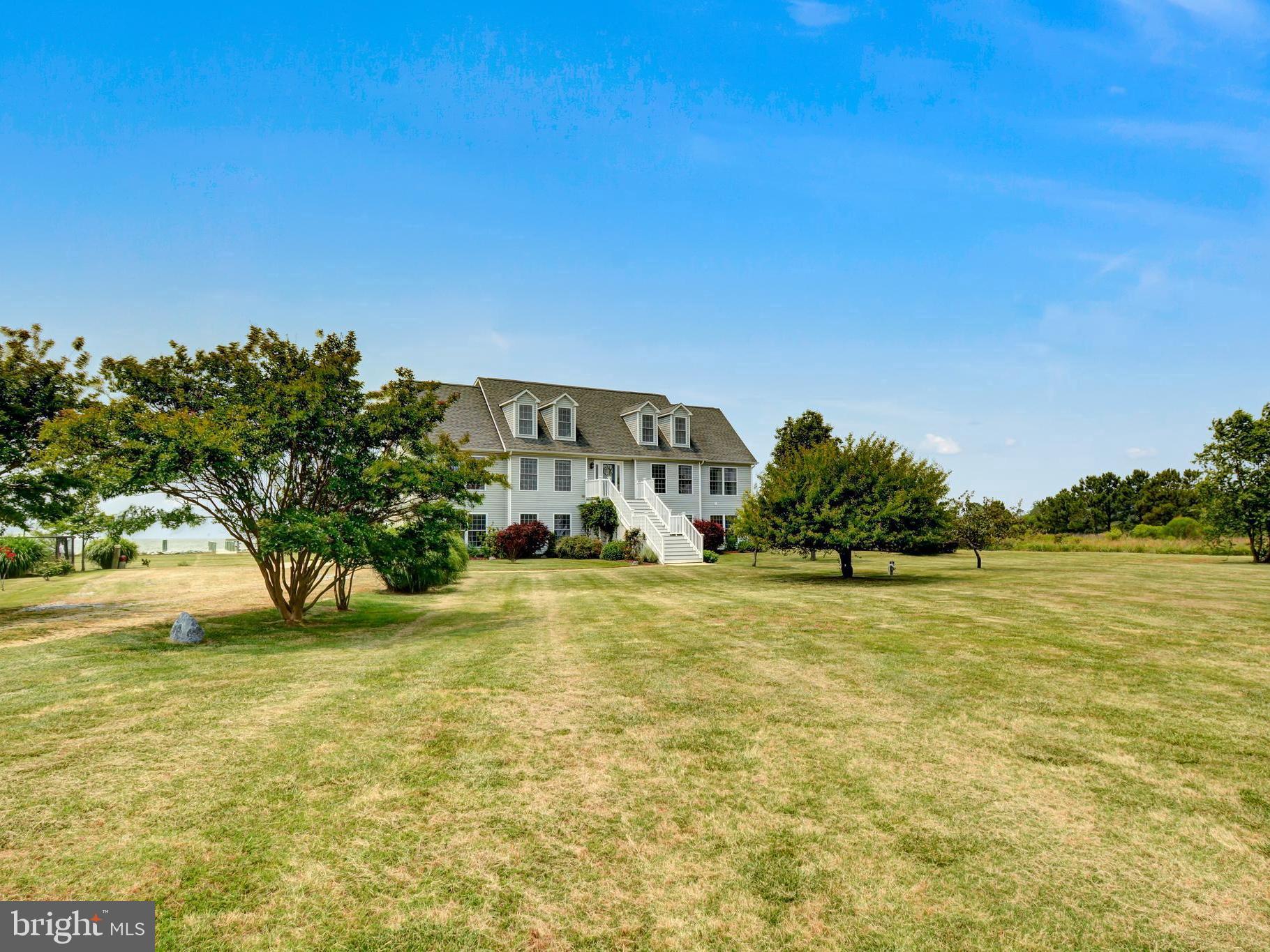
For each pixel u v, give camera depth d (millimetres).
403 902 3600
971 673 8359
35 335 13375
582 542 32875
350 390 12508
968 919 3479
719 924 3443
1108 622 12172
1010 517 26250
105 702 6906
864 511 20859
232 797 4734
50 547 26031
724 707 6926
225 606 15039
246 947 3209
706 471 39688
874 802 4770
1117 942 3309
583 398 39500
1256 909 3576
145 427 10523
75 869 3820
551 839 4254
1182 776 5203
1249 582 19719
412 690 7473
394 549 11961
